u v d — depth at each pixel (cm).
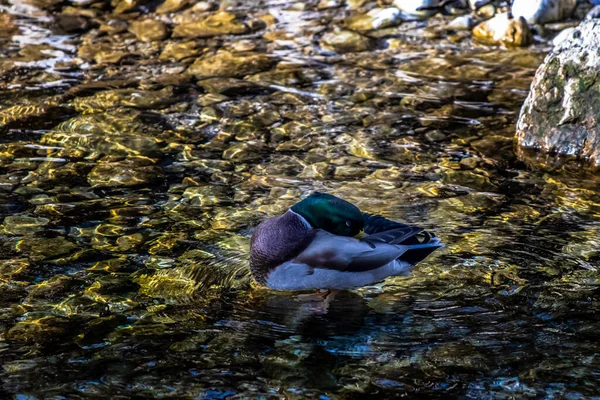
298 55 1312
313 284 697
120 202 875
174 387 582
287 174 942
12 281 720
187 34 1396
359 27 1410
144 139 1039
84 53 1322
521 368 599
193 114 1114
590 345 623
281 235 701
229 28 1420
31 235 802
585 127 992
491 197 884
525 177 940
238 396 573
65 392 575
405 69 1258
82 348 627
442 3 1455
